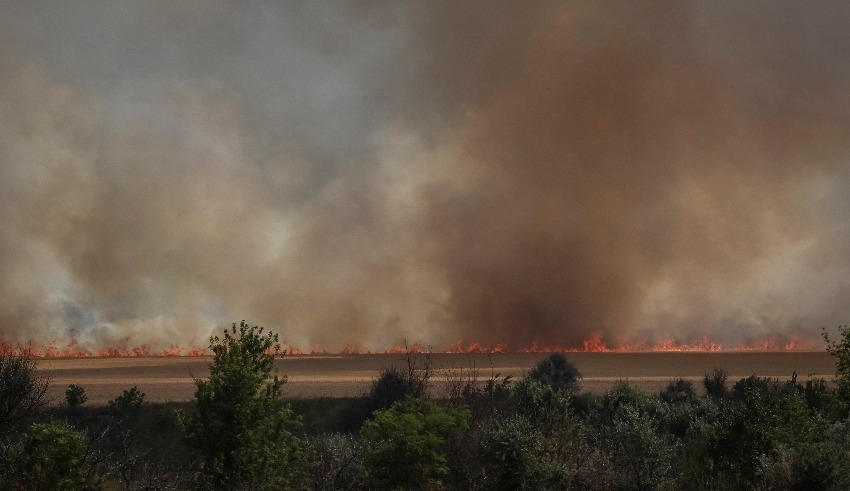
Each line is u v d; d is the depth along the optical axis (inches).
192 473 583.8
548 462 600.1
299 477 608.1
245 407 573.3
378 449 593.3
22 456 541.3
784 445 596.7
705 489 581.3
